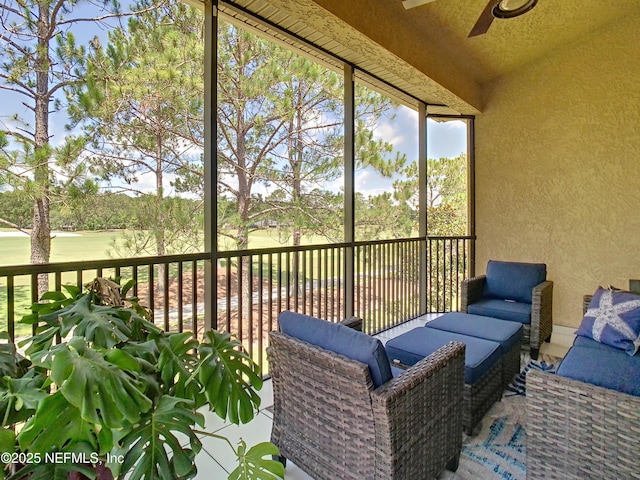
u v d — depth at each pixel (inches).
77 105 137.7
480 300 157.1
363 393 57.6
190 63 175.5
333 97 244.7
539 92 188.4
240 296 116.3
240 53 214.1
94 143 145.3
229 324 112.5
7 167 116.4
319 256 143.6
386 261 178.4
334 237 249.1
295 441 71.7
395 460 57.0
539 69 187.8
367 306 168.6
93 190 134.2
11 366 46.0
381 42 128.2
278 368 73.8
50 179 123.6
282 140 237.6
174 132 176.7
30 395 39.8
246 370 56.3
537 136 189.8
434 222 283.0
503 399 105.3
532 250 192.9
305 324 68.8
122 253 151.9
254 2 110.3
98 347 44.8
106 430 38.3
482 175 208.1
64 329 49.6
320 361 62.6
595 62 172.9
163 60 165.8
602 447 62.3
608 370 81.0
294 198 240.5
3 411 39.6
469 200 212.7
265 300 229.9
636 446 59.1
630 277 167.8
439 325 119.0
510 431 89.4
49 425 37.4
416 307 197.9
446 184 280.1
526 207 194.1
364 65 154.2
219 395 51.5
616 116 169.0
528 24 157.2
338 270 152.9
